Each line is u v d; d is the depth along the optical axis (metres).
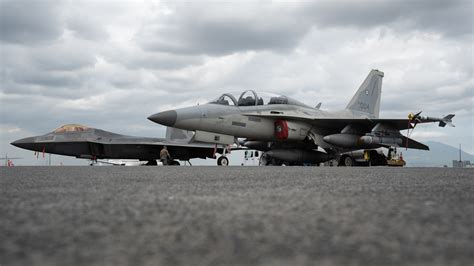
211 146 31.12
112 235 1.72
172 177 6.21
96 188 4.10
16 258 1.33
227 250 1.45
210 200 3.01
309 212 2.37
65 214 2.30
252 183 4.85
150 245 1.54
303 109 21.91
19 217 2.19
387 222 2.02
